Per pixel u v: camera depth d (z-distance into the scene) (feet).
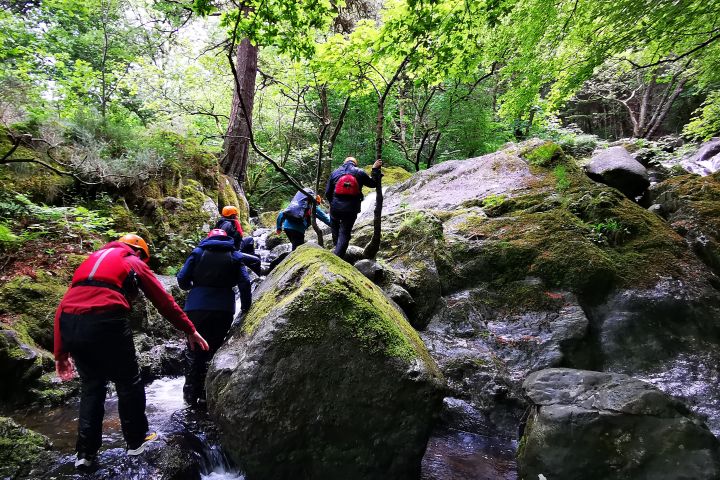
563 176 21.59
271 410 8.37
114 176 23.08
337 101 44.96
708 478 7.56
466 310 16.12
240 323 11.20
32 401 11.94
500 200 21.18
